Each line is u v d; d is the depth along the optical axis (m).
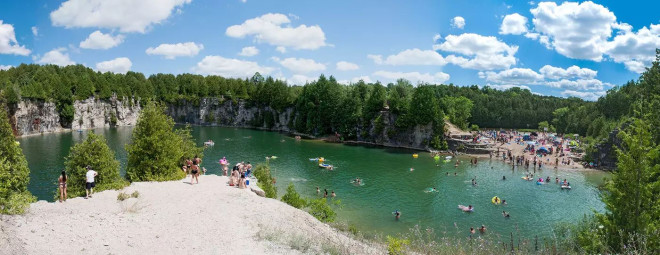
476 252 25.64
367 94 131.88
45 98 134.38
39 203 27.66
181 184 38.66
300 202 43.53
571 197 57.81
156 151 41.19
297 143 118.44
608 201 23.47
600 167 80.81
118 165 38.31
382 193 59.31
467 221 46.69
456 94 192.25
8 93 119.19
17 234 19.30
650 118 31.31
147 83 188.50
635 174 22.02
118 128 160.12
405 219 47.22
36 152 89.81
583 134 144.38
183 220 26.08
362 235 34.53
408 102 115.19
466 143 102.19
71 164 35.75
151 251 19.88
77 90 152.12
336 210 50.31
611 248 21.28
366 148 109.44
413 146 110.56
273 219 28.83
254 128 171.12
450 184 65.81
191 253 19.98
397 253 21.66
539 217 48.34
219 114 186.38
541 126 170.00
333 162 86.00
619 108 132.50
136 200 30.72
